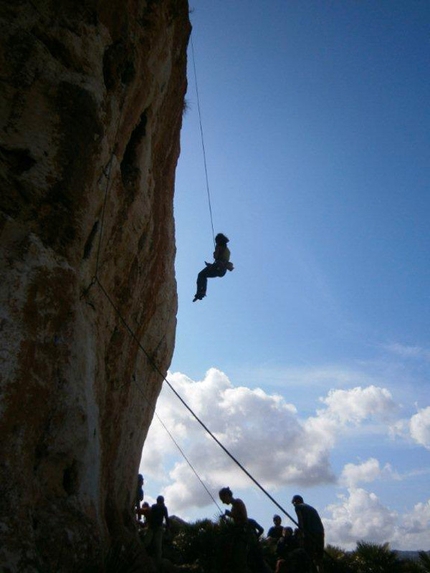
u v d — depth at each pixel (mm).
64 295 7527
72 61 8719
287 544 11742
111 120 9562
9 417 6238
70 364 7492
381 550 15703
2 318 6566
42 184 7770
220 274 14883
